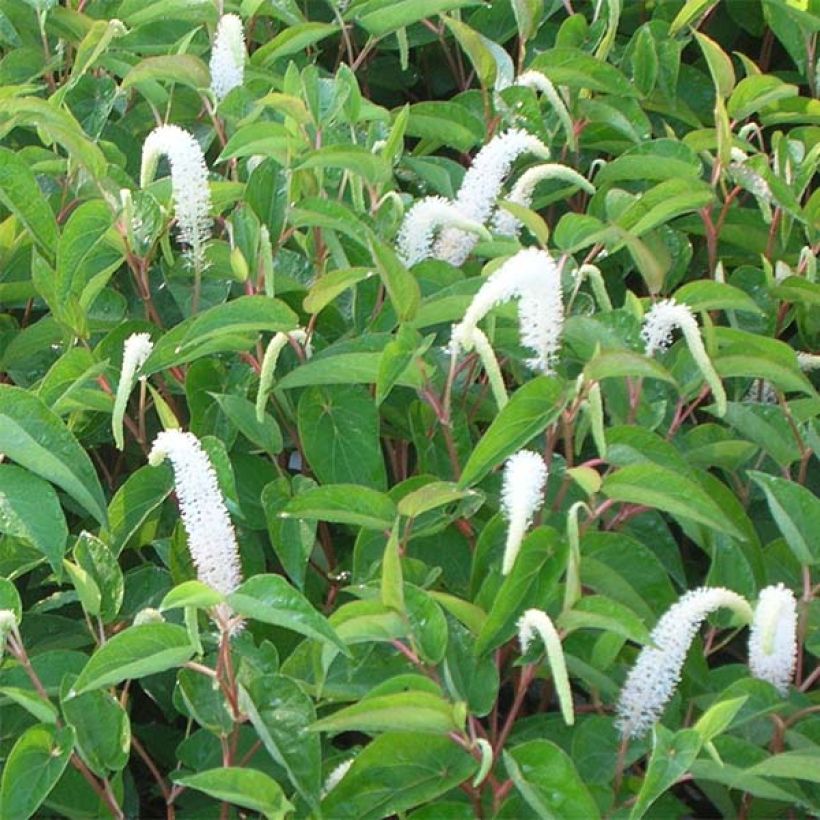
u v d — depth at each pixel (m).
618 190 1.75
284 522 1.54
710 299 1.58
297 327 1.54
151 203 1.63
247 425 1.58
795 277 1.72
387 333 1.56
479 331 1.46
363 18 1.88
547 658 1.42
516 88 1.83
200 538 1.44
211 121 1.96
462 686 1.44
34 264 1.66
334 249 1.65
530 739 1.47
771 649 1.39
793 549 1.50
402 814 1.40
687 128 2.06
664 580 1.47
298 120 1.72
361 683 1.47
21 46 2.00
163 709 1.59
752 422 1.58
